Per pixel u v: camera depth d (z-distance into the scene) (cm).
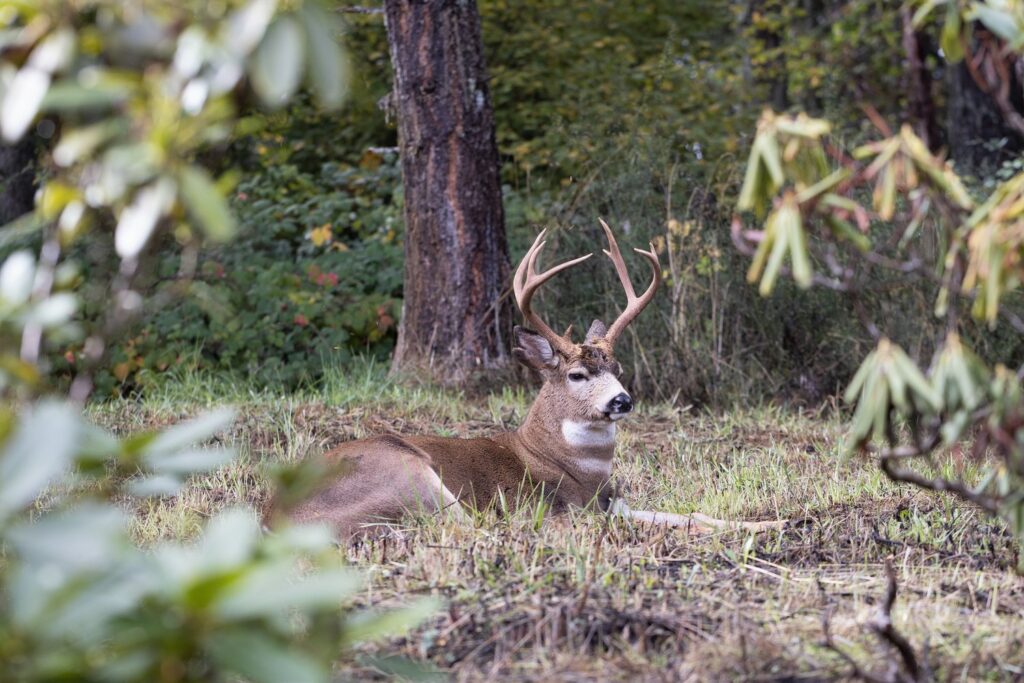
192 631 400
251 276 2014
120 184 446
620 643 702
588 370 1235
